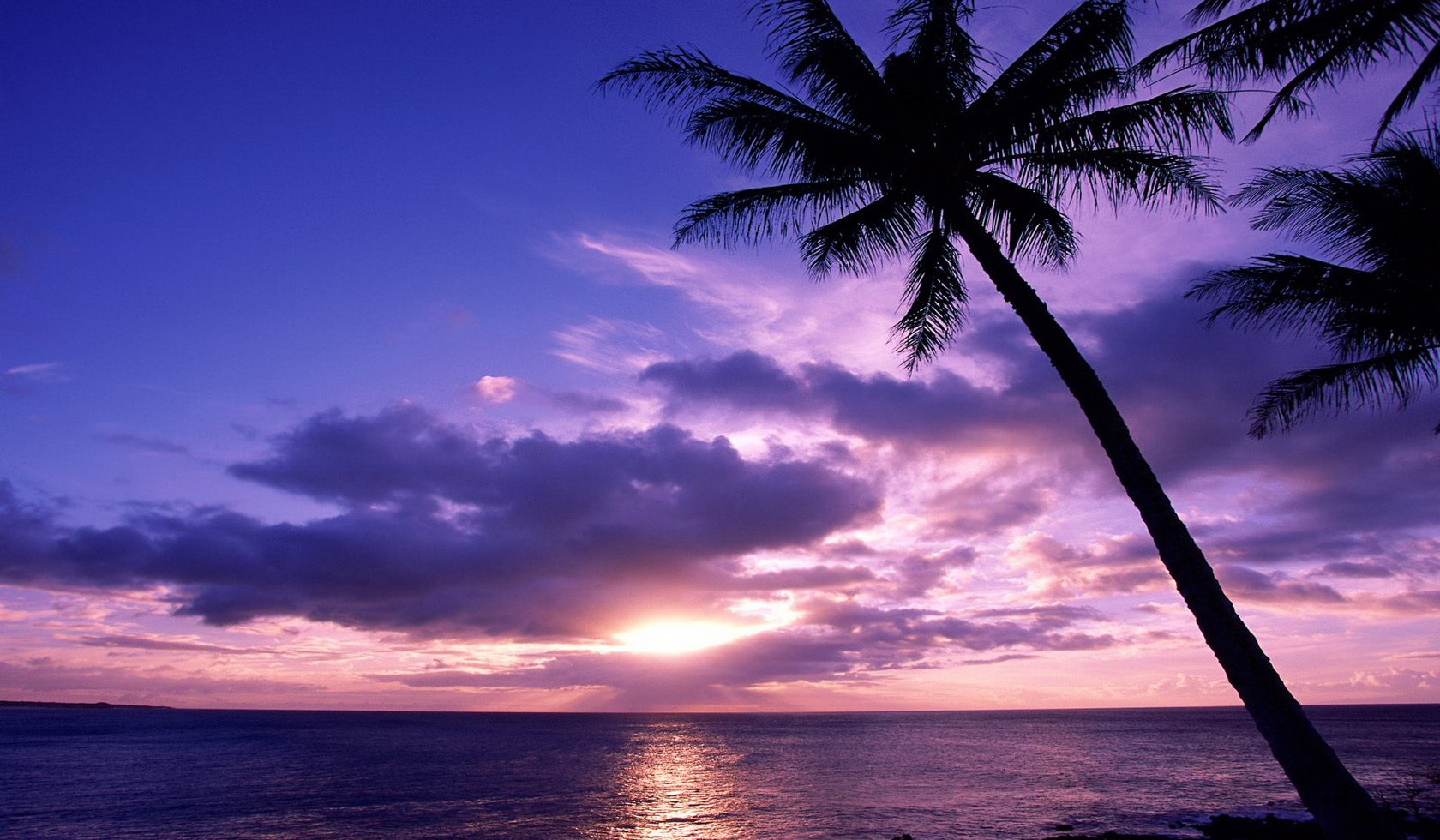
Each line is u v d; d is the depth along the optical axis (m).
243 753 62.09
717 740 86.12
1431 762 44.91
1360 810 7.24
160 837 25.52
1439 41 9.70
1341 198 12.06
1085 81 10.84
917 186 11.20
